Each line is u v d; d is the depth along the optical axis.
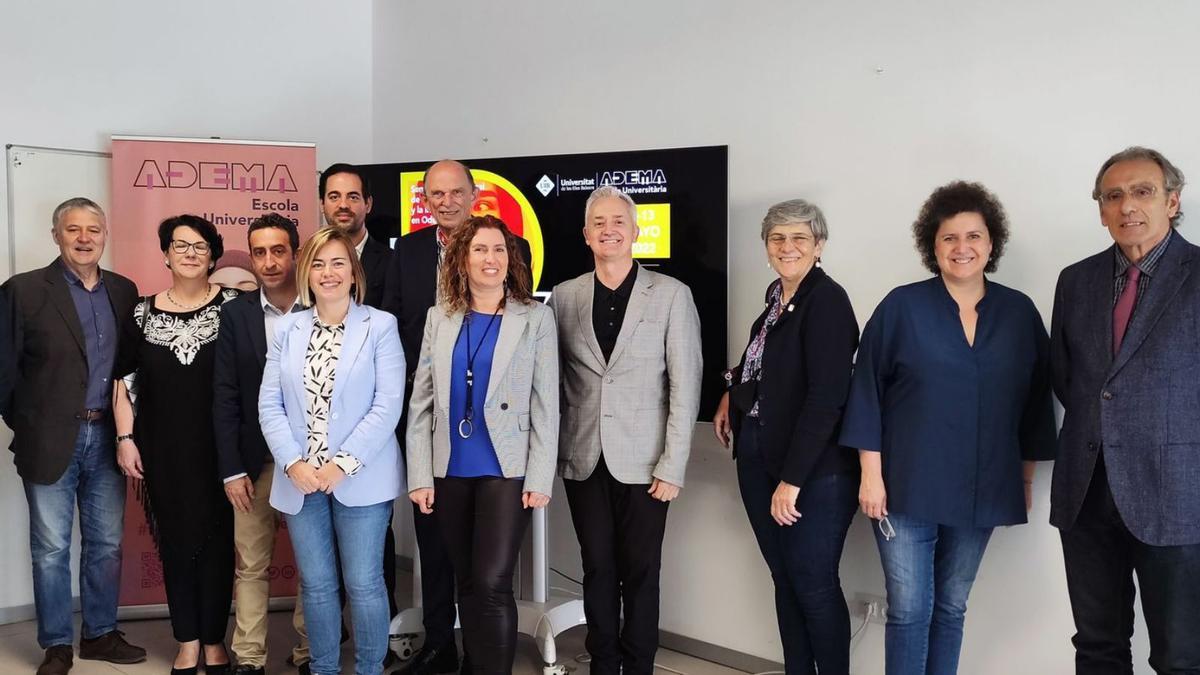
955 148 2.96
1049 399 2.65
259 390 3.12
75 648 3.81
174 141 4.23
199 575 3.37
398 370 2.98
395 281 3.38
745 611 3.53
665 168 3.43
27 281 3.46
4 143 4.12
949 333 2.56
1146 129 2.61
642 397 2.92
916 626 2.64
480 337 2.87
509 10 4.29
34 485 3.46
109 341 3.58
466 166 3.80
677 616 3.74
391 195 3.96
